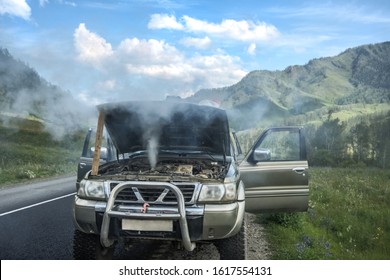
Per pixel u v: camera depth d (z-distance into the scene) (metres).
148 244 6.10
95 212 4.37
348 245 8.76
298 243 6.24
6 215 8.58
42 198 11.56
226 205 4.32
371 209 13.45
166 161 5.95
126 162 5.86
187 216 4.21
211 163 5.76
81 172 6.47
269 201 6.12
